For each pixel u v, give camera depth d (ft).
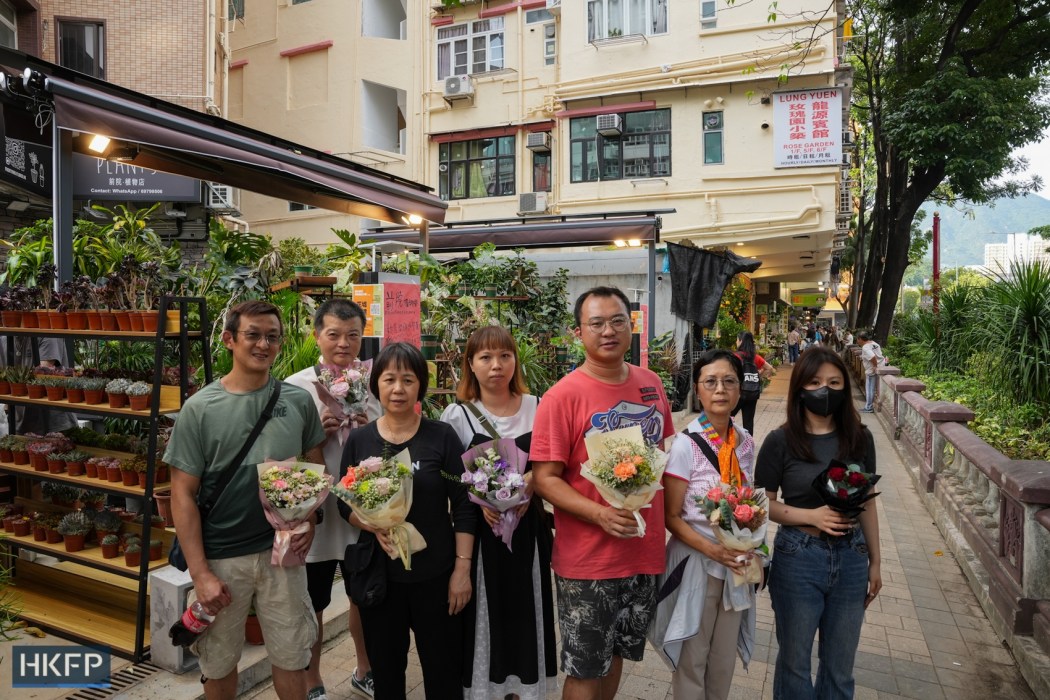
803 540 9.06
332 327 11.03
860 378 59.36
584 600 8.54
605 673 8.63
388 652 8.90
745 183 53.52
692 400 44.27
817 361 9.05
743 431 9.49
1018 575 13.24
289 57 67.21
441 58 63.98
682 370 43.16
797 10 51.19
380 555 8.71
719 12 53.42
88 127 13.12
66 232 14.70
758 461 9.50
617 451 7.91
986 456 15.57
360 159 64.95
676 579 9.02
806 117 51.67
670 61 54.85
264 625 9.08
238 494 8.74
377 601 8.59
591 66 57.11
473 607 9.38
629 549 8.61
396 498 8.14
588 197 57.62
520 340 27.84
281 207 67.26
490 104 62.08
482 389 10.24
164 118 14.61
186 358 11.49
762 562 8.84
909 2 52.01
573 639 8.57
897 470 28.91
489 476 8.78
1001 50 55.72
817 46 50.70
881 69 67.62
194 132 15.15
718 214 54.03
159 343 11.13
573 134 58.29
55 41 40.55
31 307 13.32
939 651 13.00
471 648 9.35
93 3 41.04
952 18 56.70
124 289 12.12
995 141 49.37
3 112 15.43
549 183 61.16
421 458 9.08
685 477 8.97
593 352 8.92
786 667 9.18
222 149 15.75
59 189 14.58
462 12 62.59
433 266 25.79
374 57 64.75
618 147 56.95
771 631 14.03
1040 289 25.05
